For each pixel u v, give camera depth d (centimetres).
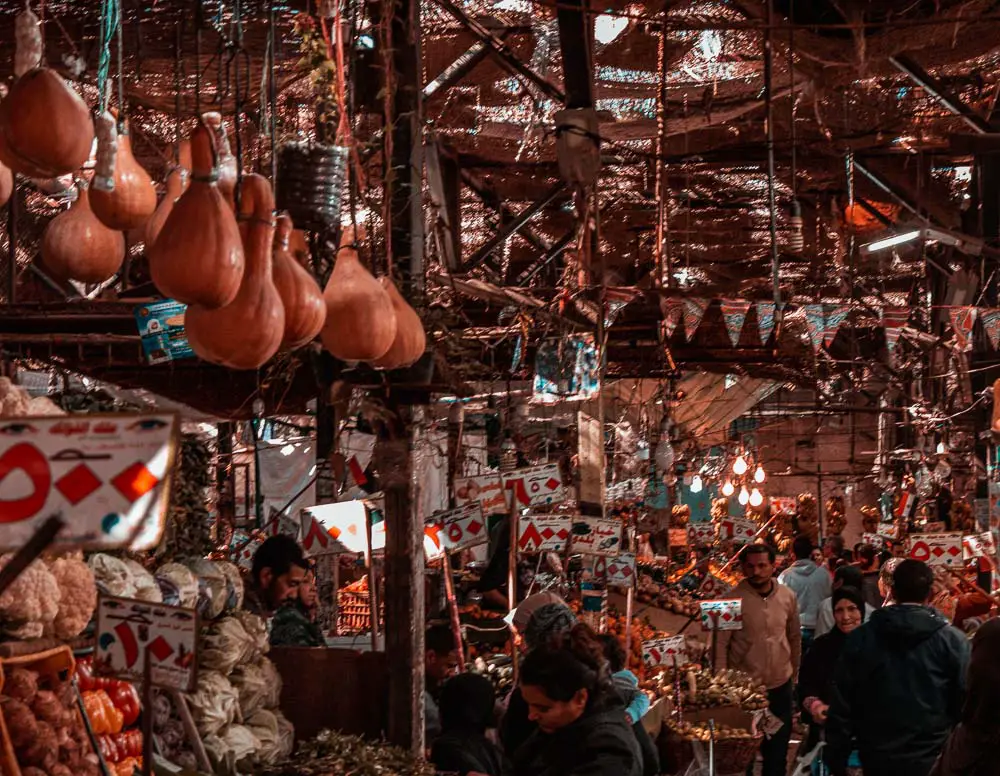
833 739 662
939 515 1891
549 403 1026
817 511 2755
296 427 1056
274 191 403
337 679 582
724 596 955
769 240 1555
